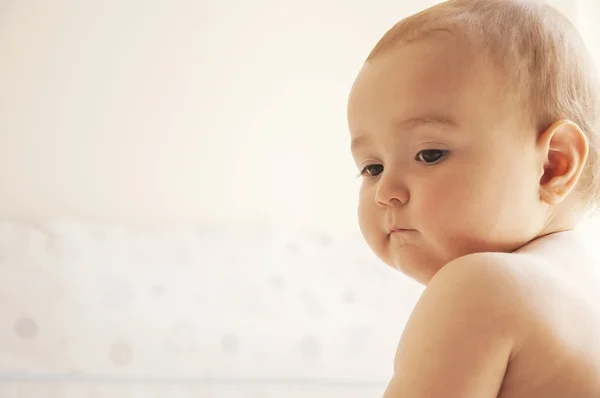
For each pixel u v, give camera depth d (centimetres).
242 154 213
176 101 211
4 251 161
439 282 51
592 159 61
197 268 167
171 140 210
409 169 59
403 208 59
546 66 59
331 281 170
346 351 161
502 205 56
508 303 49
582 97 61
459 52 58
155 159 210
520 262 51
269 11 213
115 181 208
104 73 208
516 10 61
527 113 58
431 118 58
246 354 157
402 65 60
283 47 214
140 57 210
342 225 213
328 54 214
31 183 204
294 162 214
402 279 172
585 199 62
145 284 162
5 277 157
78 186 206
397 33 62
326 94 214
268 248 174
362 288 169
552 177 58
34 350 151
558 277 52
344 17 214
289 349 159
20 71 205
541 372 49
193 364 154
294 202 213
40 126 205
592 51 113
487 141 57
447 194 56
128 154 209
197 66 212
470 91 57
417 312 51
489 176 56
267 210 212
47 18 206
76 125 207
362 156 63
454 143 57
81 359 151
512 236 57
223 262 169
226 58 212
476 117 57
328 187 214
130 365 152
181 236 174
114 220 207
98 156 207
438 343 48
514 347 48
